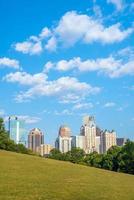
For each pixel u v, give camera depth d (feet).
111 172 275.18
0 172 204.95
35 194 151.02
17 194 148.36
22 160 266.36
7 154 294.66
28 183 176.45
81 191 166.81
